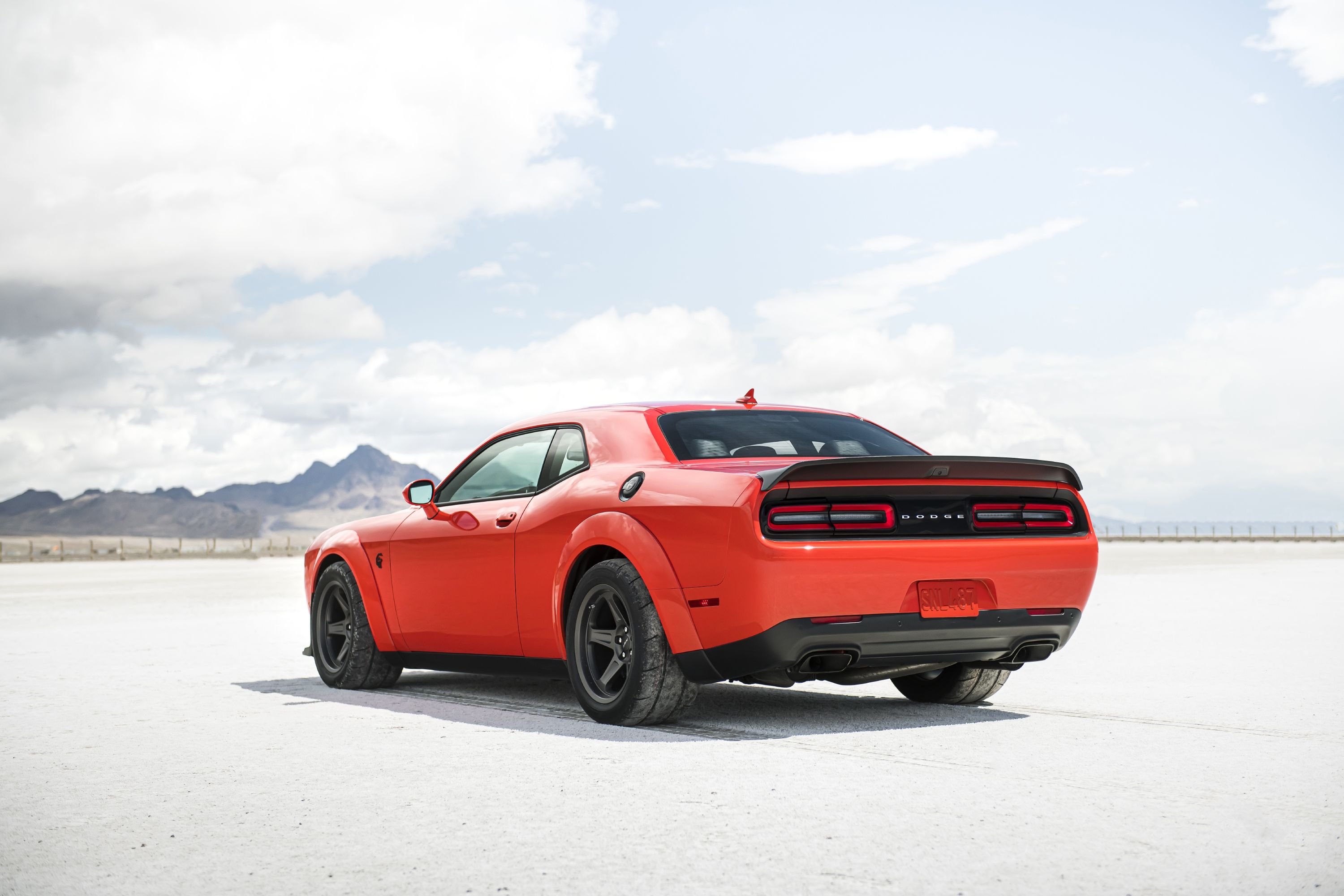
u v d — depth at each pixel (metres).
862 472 4.79
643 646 5.00
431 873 3.03
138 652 9.01
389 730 5.21
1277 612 11.80
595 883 2.92
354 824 3.54
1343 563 28.58
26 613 14.01
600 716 5.25
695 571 4.83
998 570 5.00
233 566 42.88
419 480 6.39
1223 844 3.20
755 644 4.71
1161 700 5.88
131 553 71.19
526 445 6.07
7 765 4.51
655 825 3.46
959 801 3.71
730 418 5.66
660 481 5.09
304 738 5.04
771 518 4.68
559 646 5.47
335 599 7.04
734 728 5.14
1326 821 3.43
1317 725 5.10
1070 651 8.20
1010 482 5.13
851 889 2.84
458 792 3.93
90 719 5.63
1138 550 53.22
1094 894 2.79
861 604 4.75
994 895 2.79
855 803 3.69
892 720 5.34
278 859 3.19
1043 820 3.46
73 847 3.34
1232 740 4.75
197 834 3.46
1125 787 3.88
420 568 6.31
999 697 6.06
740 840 3.28
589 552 5.36
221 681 7.20
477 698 6.35
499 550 5.76
